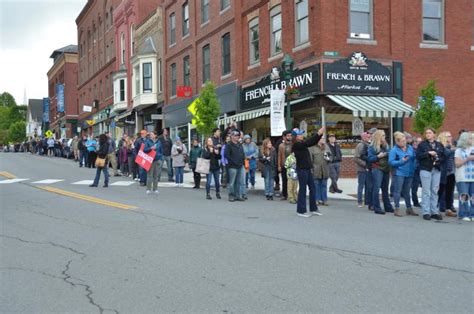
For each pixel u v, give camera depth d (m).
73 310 5.19
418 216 11.51
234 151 14.22
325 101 19.70
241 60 25.95
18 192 15.73
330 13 19.72
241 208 12.66
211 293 5.67
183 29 32.91
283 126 16.20
